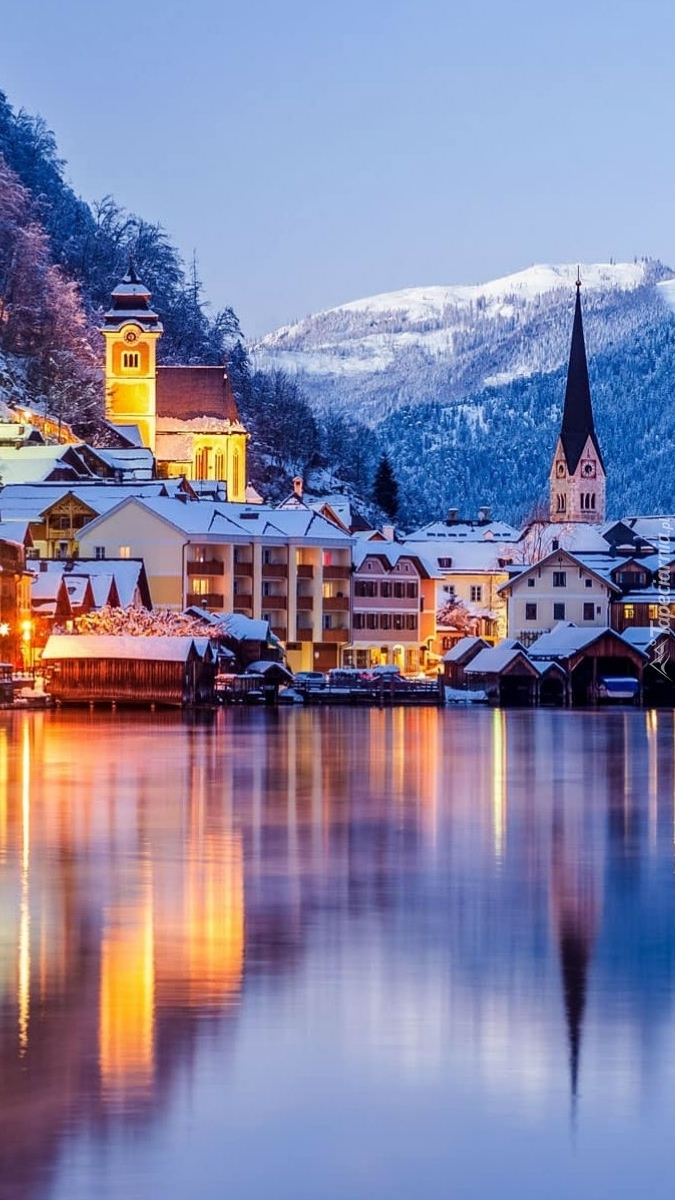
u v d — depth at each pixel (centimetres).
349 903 5806
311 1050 4062
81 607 18700
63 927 5356
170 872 6425
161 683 16775
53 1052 4025
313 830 7688
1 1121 3619
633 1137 3581
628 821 8188
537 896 5981
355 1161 3466
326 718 16362
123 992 4541
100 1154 3475
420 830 7750
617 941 5206
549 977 4741
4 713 15788
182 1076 3884
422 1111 3703
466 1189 3362
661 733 14650
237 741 12800
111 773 10112
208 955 4959
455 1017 4334
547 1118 3672
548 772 10738
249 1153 3491
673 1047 4106
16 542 17775
